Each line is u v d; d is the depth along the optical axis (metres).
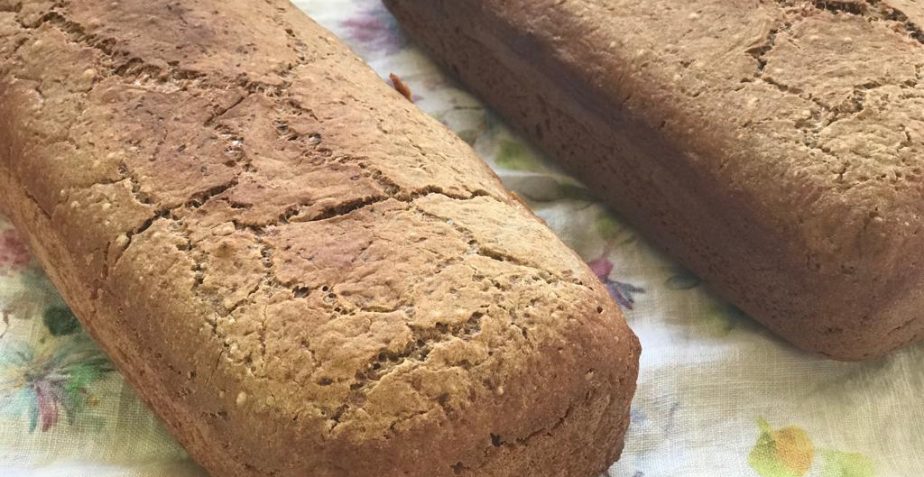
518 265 0.23
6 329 0.28
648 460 0.26
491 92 0.35
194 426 0.22
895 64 0.27
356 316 0.21
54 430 0.26
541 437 0.22
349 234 0.22
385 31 0.38
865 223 0.24
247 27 0.27
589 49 0.29
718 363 0.28
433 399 0.20
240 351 0.21
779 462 0.26
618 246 0.32
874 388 0.28
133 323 0.23
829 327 0.27
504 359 0.21
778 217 0.26
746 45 0.28
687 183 0.28
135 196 0.23
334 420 0.20
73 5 0.27
